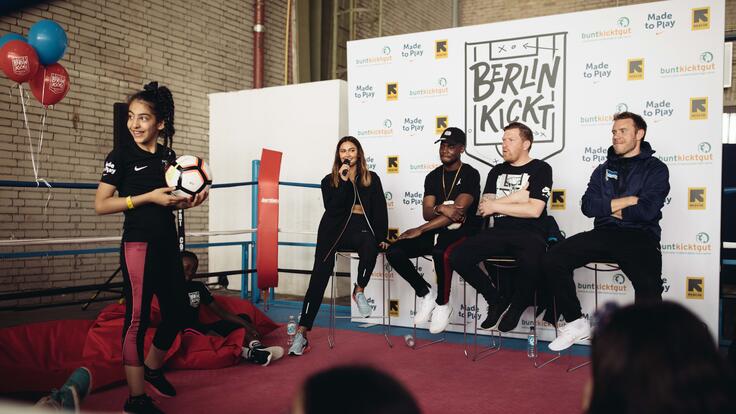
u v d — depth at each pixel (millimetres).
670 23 3840
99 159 6434
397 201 4680
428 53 4570
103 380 2719
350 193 3717
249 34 8141
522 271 3318
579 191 4102
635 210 3143
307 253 7035
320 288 3627
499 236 3449
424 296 3844
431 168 4574
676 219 3826
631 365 604
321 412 459
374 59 4754
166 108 2398
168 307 2471
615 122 3381
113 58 6500
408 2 10977
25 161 5789
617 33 3979
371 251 3727
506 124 4320
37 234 5895
